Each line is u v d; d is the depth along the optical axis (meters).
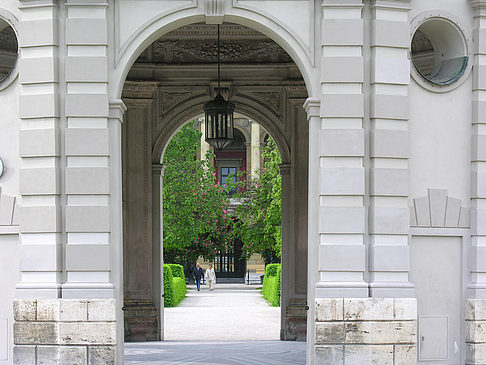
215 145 13.04
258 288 41.38
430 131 10.50
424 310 10.41
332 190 9.98
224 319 22.05
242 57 16.36
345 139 10.01
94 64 9.94
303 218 16.25
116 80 10.08
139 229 16.23
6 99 10.26
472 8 10.66
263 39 16.30
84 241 9.90
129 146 16.30
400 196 10.10
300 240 16.22
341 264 9.95
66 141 9.92
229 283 46.34
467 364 10.42
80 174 9.90
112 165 10.05
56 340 9.77
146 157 16.34
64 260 9.96
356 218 9.98
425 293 10.42
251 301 30.88
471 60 10.63
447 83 10.51
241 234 37.75
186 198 33.59
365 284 9.92
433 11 10.46
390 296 9.95
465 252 10.54
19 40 10.14
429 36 11.17
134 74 16.25
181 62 16.36
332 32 10.04
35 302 9.79
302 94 16.27
